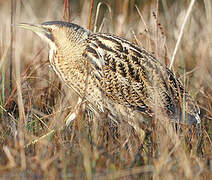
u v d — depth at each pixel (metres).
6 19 18.80
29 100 13.77
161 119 11.71
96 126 11.48
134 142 11.75
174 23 18.17
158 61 12.59
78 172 9.72
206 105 14.22
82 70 12.31
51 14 19.78
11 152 10.53
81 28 12.67
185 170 9.57
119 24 17.38
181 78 14.41
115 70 12.30
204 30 17.77
